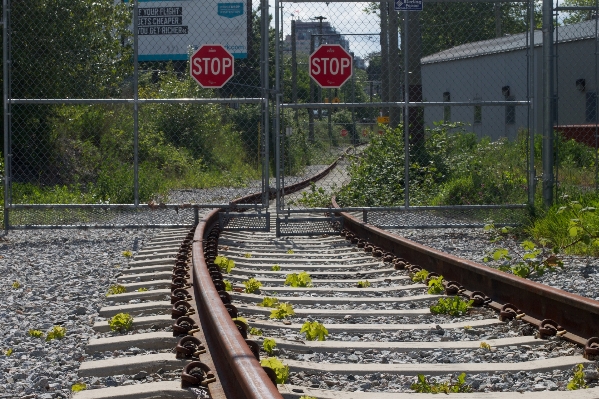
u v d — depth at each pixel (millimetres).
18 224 11633
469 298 6508
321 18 10781
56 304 6438
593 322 4863
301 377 4215
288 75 30766
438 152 14695
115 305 6203
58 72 16625
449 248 9828
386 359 4637
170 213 13859
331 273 7930
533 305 5699
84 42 17547
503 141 18656
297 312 5953
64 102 10688
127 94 23219
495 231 11250
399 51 13953
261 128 11422
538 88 23031
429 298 6574
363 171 13898
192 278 6754
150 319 5426
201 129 24547
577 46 24156
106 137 20172
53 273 8078
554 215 10234
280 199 11656
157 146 22188
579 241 8906
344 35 11016
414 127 14344
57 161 17672
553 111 11172
